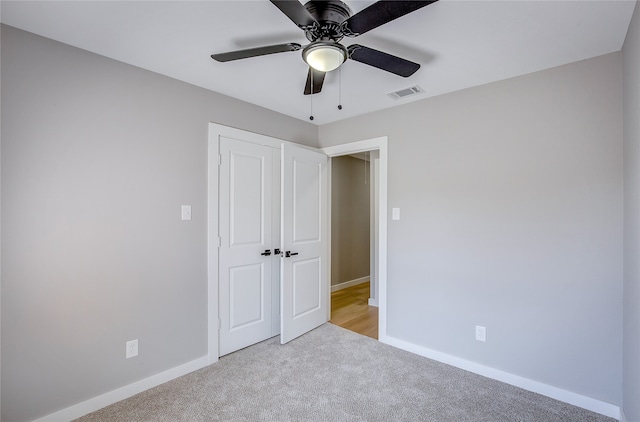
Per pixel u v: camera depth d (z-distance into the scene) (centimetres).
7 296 172
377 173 432
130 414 196
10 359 173
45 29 177
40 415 182
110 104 209
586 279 204
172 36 184
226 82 249
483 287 246
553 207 216
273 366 257
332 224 523
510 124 234
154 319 229
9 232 172
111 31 179
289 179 305
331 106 302
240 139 284
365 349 289
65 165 191
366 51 161
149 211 226
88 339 199
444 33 179
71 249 193
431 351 273
